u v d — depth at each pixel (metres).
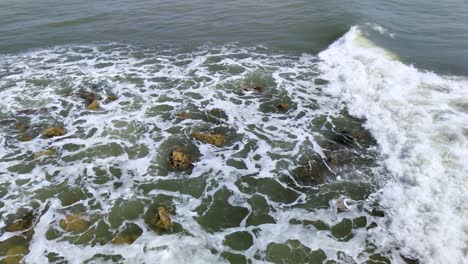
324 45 14.79
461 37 14.73
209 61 13.63
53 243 6.48
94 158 8.56
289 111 10.30
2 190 7.65
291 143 8.99
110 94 11.31
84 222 6.89
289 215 7.04
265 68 12.91
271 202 7.35
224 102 10.79
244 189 7.67
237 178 7.96
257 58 13.80
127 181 7.89
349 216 6.91
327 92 11.16
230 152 8.74
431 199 6.82
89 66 13.43
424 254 5.93
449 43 14.17
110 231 6.70
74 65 13.55
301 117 10.01
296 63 13.28
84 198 7.46
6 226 6.82
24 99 11.11
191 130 9.52
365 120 9.66
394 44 14.15
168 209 7.18
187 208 7.22
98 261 6.12
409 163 7.80
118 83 12.02
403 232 6.38
